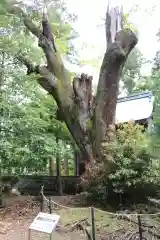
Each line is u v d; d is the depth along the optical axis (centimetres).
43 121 1050
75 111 1028
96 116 1002
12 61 902
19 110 895
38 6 977
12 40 907
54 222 488
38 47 1073
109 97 1012
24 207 880
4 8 870
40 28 1070
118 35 1021
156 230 648
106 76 1021
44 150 970
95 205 853
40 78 1007
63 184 1486
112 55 1000
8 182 1073
